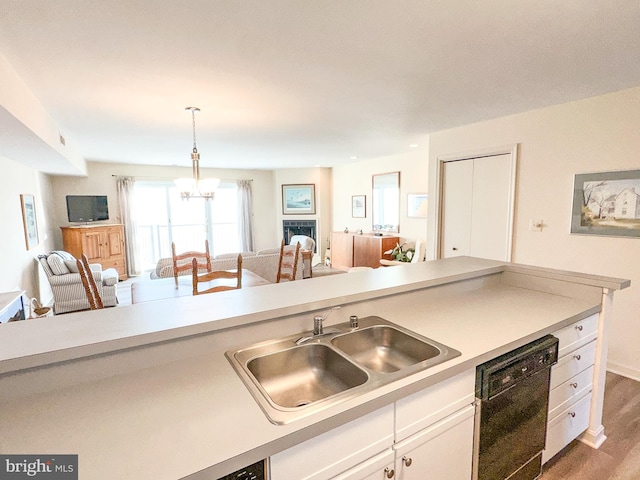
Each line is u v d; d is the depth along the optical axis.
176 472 0.69
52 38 1.70
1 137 2.68
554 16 1.57
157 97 2.64
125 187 6.69
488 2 1.45
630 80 2.39
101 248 6.00
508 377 1.32
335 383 1.29
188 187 3.59
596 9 1.51
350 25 1.64
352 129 3.88
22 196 4.22
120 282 6.34
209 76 2.24
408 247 6.04
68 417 0.87
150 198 7.18
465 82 2.41
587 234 2.84
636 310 2.63
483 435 1.31
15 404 0.93
